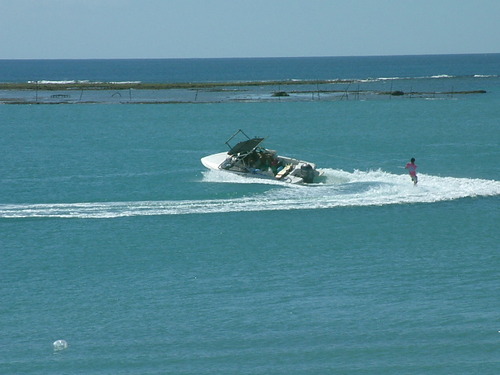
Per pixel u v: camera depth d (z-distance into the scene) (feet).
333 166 430.61
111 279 233.96
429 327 193.88
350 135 586.04
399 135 581.12
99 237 276.82
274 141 554.05
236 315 203.82
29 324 198.90
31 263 248.73
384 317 200.85
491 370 171.42
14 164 437.99
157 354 180.55
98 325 198.18
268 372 171.42
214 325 197.26
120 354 180.55
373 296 216.95
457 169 414.00
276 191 333.42
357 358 177.88
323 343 185.68
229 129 643.04
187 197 330.95
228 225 289.94
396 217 298.15
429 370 171.63
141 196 336.70
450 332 190.80
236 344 185.68
